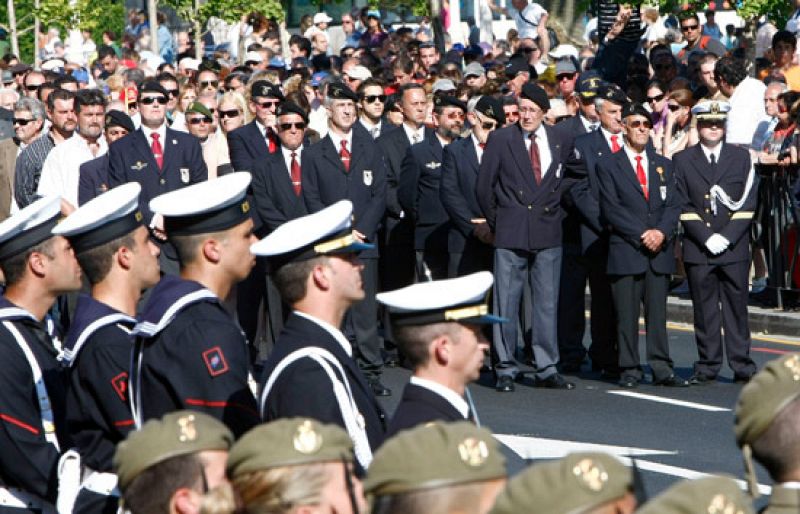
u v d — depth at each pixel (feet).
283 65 162.81
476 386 93.15
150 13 225.76
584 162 92.68
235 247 41.09
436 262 101.14
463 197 95.30
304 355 38.55
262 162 93.30
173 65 213.66
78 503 41.16
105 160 95.30
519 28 173.78
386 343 102.78
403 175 101.40
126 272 42.32
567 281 98.22
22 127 105.40
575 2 176.76
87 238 42.06
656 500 20.84
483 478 23.22
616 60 136.67
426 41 169.58
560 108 108.88
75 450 41.78
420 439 23.45
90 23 248.73
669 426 78.48
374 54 171.53
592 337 96.53
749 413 29.53
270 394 38.68
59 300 88.48
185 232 40.73
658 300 91.25
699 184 91.15
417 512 23.12
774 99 113.60
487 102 94.38
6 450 42.86
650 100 122.62
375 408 39.58
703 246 91.15
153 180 92.99
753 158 115.75
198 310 39.78
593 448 72.74
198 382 38.99
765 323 110.01
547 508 20.94
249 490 26.04
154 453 28.86
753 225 114.42
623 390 90.63
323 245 39.24
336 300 39.29
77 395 41.55
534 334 91.76
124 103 129.80
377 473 23.52
